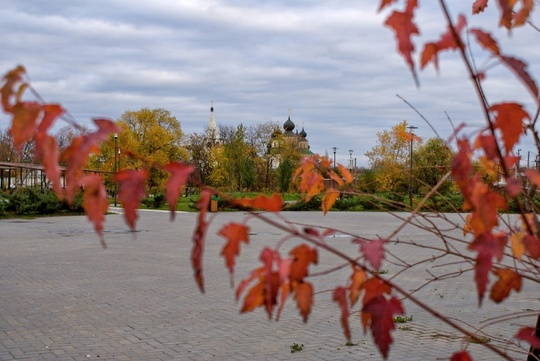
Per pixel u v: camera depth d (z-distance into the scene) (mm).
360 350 7117
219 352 7035
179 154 61844
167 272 13148
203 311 9203
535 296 10125
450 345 7215
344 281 11852
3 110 1101
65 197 1104
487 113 1279
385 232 22094
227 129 67000
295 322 8508
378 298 1422
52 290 10859
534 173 1325
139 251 17094
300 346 7211
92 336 7672
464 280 12086
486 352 6848
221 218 27625
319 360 6750
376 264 1270
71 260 15031
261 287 1370
